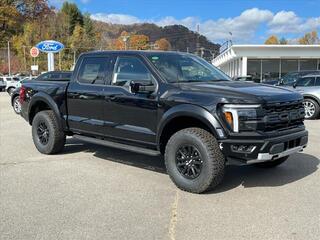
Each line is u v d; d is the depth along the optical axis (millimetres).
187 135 5930
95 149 8992
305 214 5152
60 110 8141
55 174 7059
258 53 32938
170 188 6250
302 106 6418
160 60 6844
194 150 5914
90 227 4832
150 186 6359
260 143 5594
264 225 4840
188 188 5996
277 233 4617
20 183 6555
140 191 6117
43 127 8508
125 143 7090
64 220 5043
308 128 12172
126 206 5512
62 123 8141
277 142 5703
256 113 5605
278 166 7430
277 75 33562
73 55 98375
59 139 8312
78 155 8461
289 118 6035
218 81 6816
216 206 5473
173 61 6957
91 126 7504
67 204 5594
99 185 6426
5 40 95875
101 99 7227
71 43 100500
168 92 6273
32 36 97250
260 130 5660
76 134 8078
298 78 15031
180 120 6281
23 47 95438
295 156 8188
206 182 5809
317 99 14383
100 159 8109
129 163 7789
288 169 7223
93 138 7668
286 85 15594
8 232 4711
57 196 5922
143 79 6715
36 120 8547
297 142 6156
